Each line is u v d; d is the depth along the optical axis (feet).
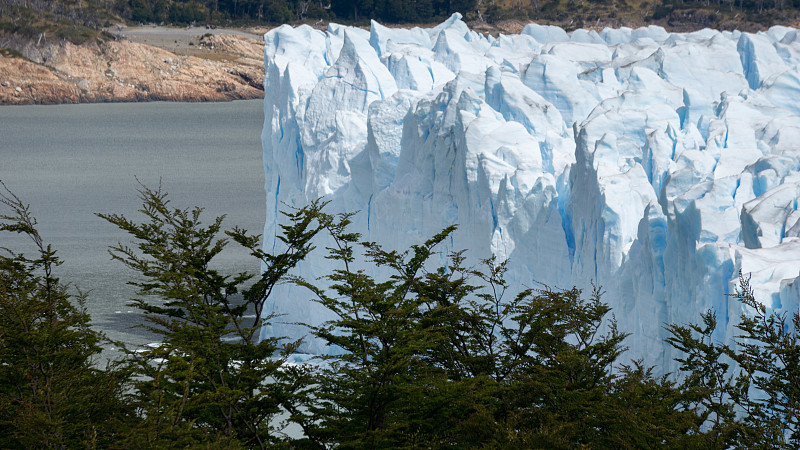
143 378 368.89
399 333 287.89
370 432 262.47
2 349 279.28
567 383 290.56
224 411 272.92
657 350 466.29
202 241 315.78
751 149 554.05
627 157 568.41
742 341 367.25
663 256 463.01
